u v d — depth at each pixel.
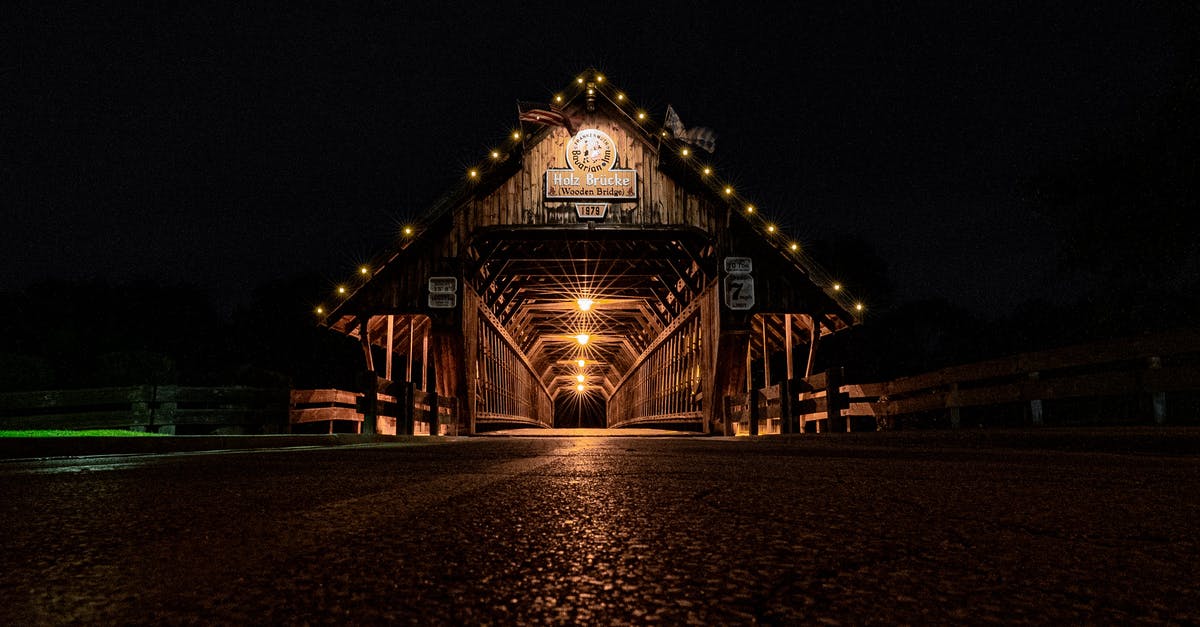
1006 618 1.19
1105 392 7.85
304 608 1.25
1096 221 11.71
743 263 21.59
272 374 21.22
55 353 21.72
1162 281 11.52
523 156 21.64
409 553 1.76
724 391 21.92
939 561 1.65
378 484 3.71
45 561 1.67
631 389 46.47
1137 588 1.40
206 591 1.37
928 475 4.15
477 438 16.75
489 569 1.57
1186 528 2.15
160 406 12.15
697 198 21.77
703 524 2.24
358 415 14.30
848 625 1.14
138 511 2.64
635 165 21.83
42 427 12.44
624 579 1.47
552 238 21.89
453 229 21.36
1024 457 6.21
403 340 26.48
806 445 9.95
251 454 7.59
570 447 9.27
